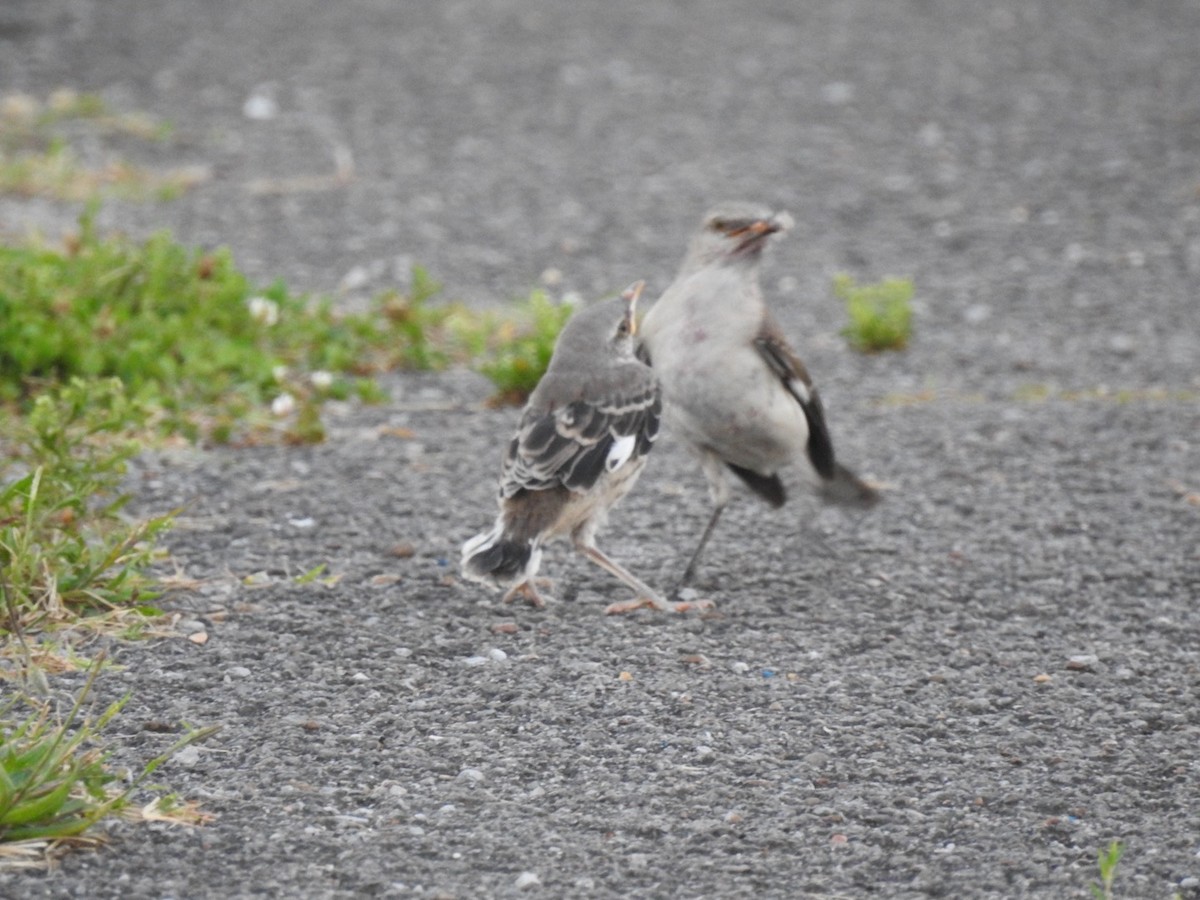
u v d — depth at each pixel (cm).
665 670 977
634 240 2061
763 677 971
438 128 2522
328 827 783
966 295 1867
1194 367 1625
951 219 2139
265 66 2812
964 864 767
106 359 1409
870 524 1249
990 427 1466
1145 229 2078
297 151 2378
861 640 1030
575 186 2272
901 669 988
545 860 760
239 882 731
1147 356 1662
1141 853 778
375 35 3052
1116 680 977
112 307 1514
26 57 2773
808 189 2266
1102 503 1285
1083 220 2122
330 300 1669
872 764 864
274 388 1462
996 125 2539
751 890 741
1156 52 2931
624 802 818
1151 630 1053
